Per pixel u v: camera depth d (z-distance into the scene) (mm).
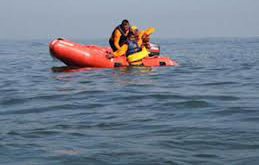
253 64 14469
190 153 4199
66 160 4059
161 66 13203
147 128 5305
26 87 9328
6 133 5148
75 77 10766
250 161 3904
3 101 7578
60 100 7578
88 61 12492
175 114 6145
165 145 4492
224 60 16766
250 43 39812
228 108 6438
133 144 4559
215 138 4719
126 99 7516
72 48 12484
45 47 35656
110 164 3932
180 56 20344
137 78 10391
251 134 4832
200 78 10516
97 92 8344
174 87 8898
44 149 4422
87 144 4586
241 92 8086
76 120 5891
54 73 12016
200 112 6230
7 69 13992
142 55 12898
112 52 13273
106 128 5367
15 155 4234
